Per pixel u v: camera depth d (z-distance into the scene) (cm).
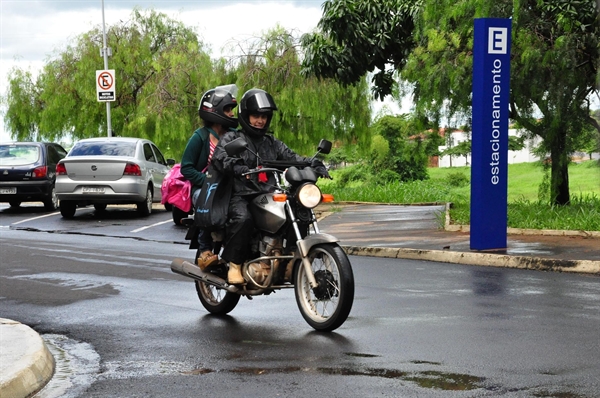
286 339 779
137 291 1066
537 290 1019
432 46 2089
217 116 927
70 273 1221
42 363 666
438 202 2645
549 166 2150
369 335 784
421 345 737
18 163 2477
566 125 2014
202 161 927
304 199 799
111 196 2155
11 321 811
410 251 1366
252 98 849
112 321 883
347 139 3712
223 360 704
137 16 4900
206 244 906
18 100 4941
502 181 1348
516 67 2055
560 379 620
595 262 1160
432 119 2214
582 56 2039
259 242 838
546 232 1536
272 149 870
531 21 2056
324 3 2422
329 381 628
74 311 941
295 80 3553
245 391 609
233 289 855
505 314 870
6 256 1420
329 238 798
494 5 2023
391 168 4972
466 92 2111
